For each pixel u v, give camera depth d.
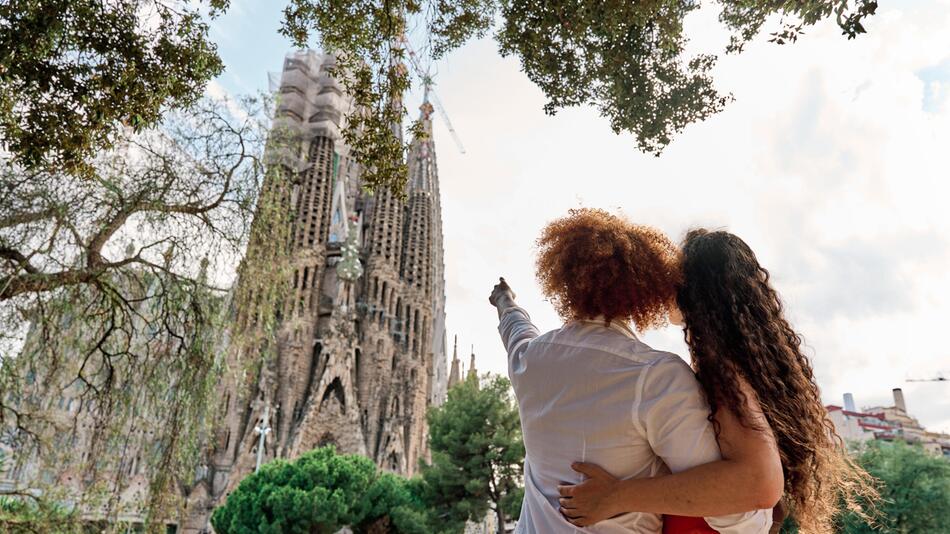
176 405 14.73
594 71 10.11
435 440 46.62
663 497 2.02
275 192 18.17
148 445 14.66
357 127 10.87
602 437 2.19
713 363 2.25
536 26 9.70
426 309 128.50
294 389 95.44
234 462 83.50
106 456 13.81
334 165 127.94
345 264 110.12
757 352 2.28
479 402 44.91
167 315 14.52
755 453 2.01
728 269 2.48
